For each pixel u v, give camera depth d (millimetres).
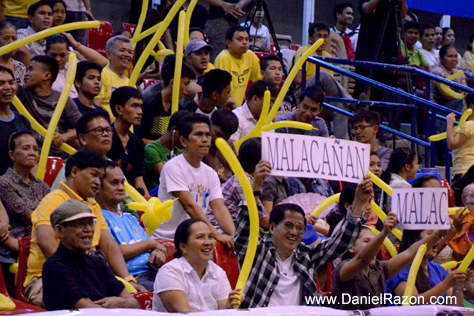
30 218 9805
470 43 21766
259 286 8695
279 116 14094
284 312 7625
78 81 12469
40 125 10867
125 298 7961
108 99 14094
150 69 15836
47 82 12016
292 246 8750
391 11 16312
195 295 8328
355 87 16719
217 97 12953
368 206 10555
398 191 8734
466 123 14297
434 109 14961
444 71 19062
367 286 8961
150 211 9859
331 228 10367
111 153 11500
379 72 16469
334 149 8156
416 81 17141
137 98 11586
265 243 8852
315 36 17969
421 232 10070
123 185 9914
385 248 10703
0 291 8852
